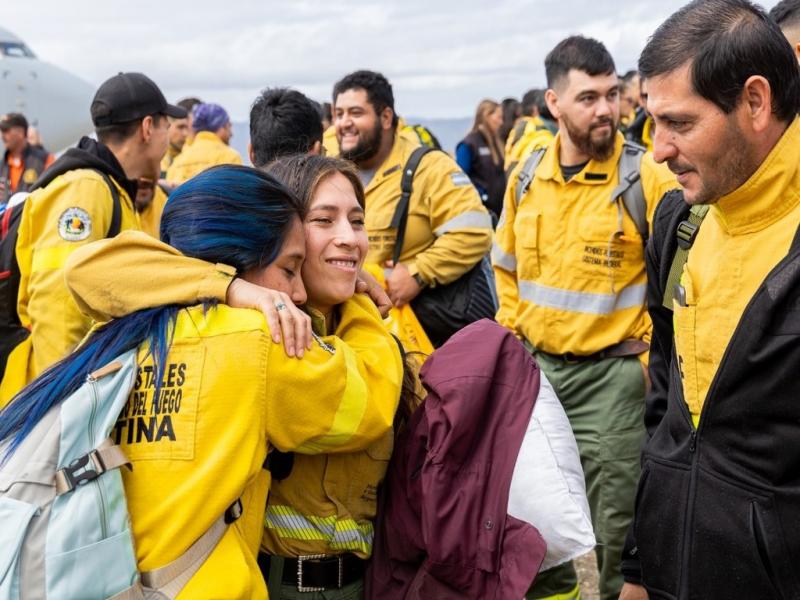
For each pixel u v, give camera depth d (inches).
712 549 79.0
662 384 94.4
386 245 167.2
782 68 75.0
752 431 76.9
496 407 82.2
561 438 82.6
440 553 78.2
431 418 80.8
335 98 168.4
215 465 70.2
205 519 70.3
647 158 142.3
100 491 68.4
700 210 84.7
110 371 71.8
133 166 143.8
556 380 148.5
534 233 148.0
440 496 78.8
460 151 394.0
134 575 68.9
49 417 71.1
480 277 169.2
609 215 143.1
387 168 168.4
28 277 131.3
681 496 81.6
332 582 83.0
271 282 78.6
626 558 95.3
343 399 75.3
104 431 70.1
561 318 146.3
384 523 84.7
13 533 66.7
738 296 77.8
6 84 695.1
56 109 709.9
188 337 73.0
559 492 79.1
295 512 81.7
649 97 78.9
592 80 141.3
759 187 76.2
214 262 76.6
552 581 101.2
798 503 75.6
